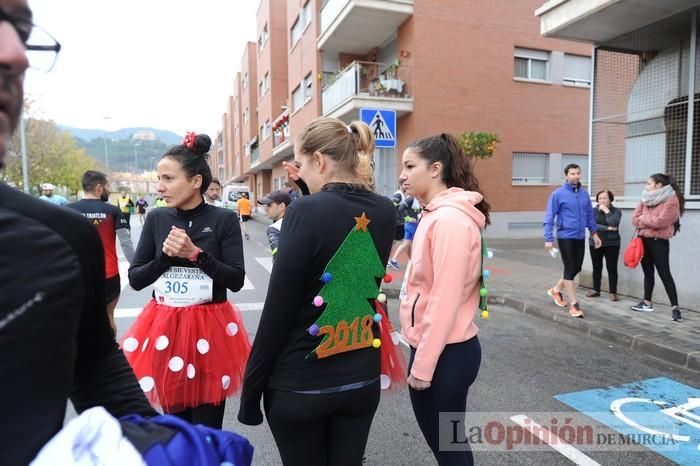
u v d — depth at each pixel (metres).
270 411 1.67
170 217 2.39
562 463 2.79
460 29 14.59
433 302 1.91
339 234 1.63
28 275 0.80
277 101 27.50
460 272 1.89
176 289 2.30
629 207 6.92
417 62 14.14
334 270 1.63
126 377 1.13
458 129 14.76
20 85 0.80
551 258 11.02
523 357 4.65
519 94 15.70
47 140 29.70
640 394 3.78
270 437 3.10
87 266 0.92
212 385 2.30
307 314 1.62
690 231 6.05
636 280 6.80
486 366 4.38
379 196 1.87
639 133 7.05
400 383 2.25
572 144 16.67
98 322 1.02
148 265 2.28
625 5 6.04
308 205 1.60
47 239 0.83
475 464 2.77
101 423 0.85
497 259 10.89
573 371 4.28
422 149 2.21
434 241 1.95
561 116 16.41
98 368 1.08
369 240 1.73
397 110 14.02
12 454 0.78
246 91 40.31
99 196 4.52
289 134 22.61
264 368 1.63
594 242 6.30
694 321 5.57
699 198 6.00
